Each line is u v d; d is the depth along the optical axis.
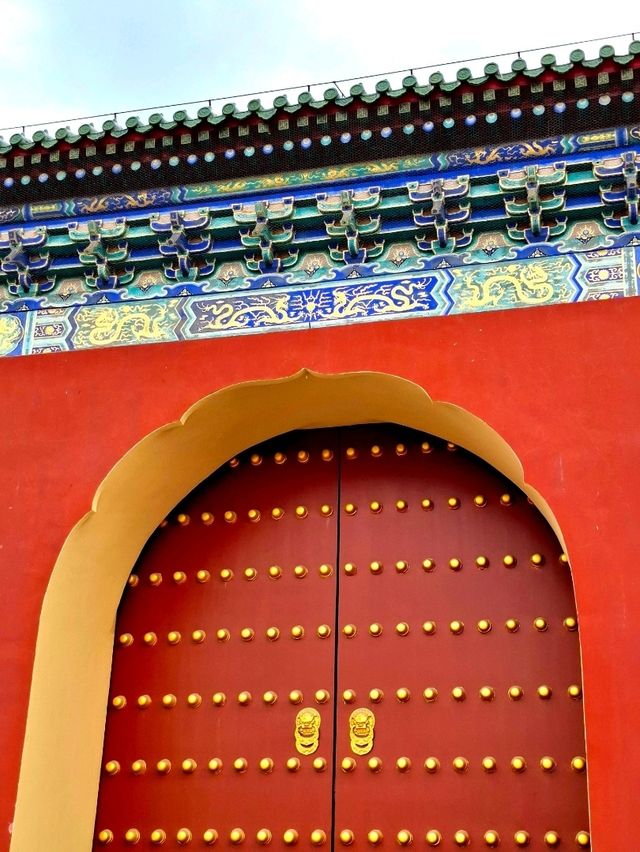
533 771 10.73
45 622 11.06
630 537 10.07
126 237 12.36
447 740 11.05
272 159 12.12
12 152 12.56
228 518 12.62
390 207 11.76
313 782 11.20
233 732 11.59
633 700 9.40
